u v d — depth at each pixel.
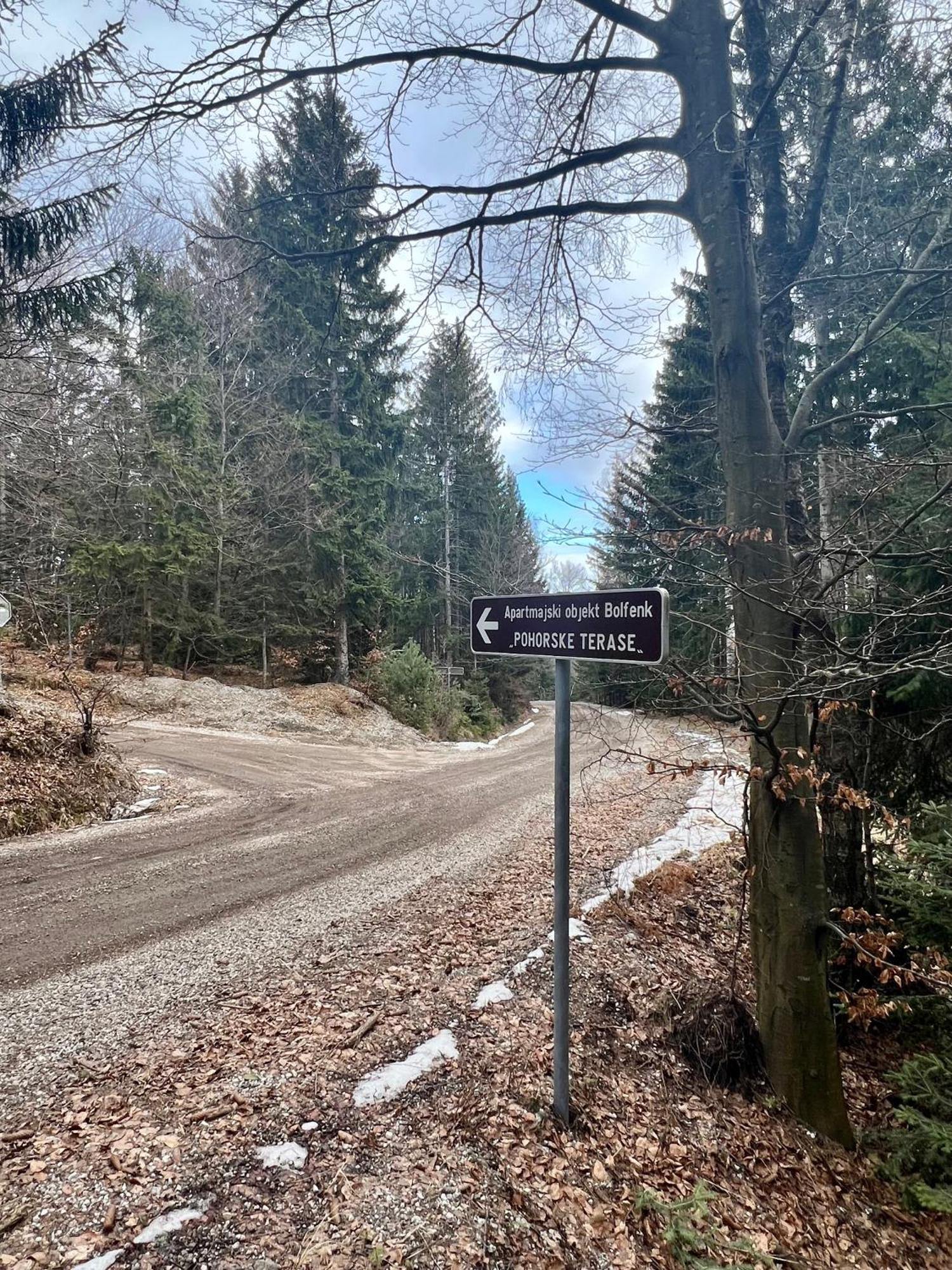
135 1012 3.31
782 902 3.29
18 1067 2.78
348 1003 3.50
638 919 5.09
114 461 13.34
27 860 6.06
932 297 3.85
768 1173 2.90
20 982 3.64
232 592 19.97
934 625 3.97
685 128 3.39
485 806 9.01
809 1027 3.23
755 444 3.28
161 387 14.77
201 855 6.32
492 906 5.14
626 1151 2.72
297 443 18.14
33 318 7.58
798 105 4.18
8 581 11.47
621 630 2.31
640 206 3.52
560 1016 2.69
